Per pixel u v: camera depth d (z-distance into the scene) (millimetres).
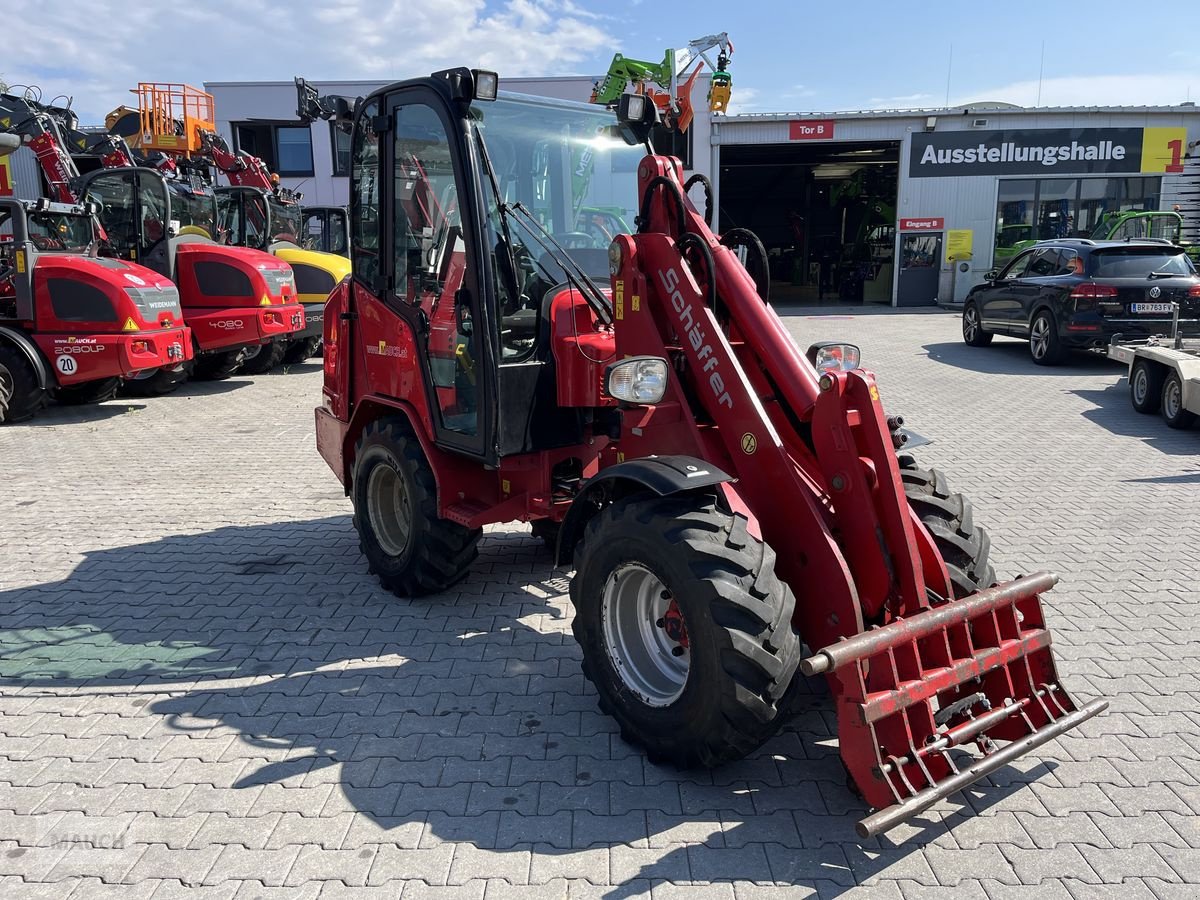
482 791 3180
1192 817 2990
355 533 6309
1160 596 4852
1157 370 9570
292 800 3146
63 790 3234
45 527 6520
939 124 23969
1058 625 4508
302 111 7535
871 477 3121
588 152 4676
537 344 4254
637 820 3002
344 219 17422
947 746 2863
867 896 2637
